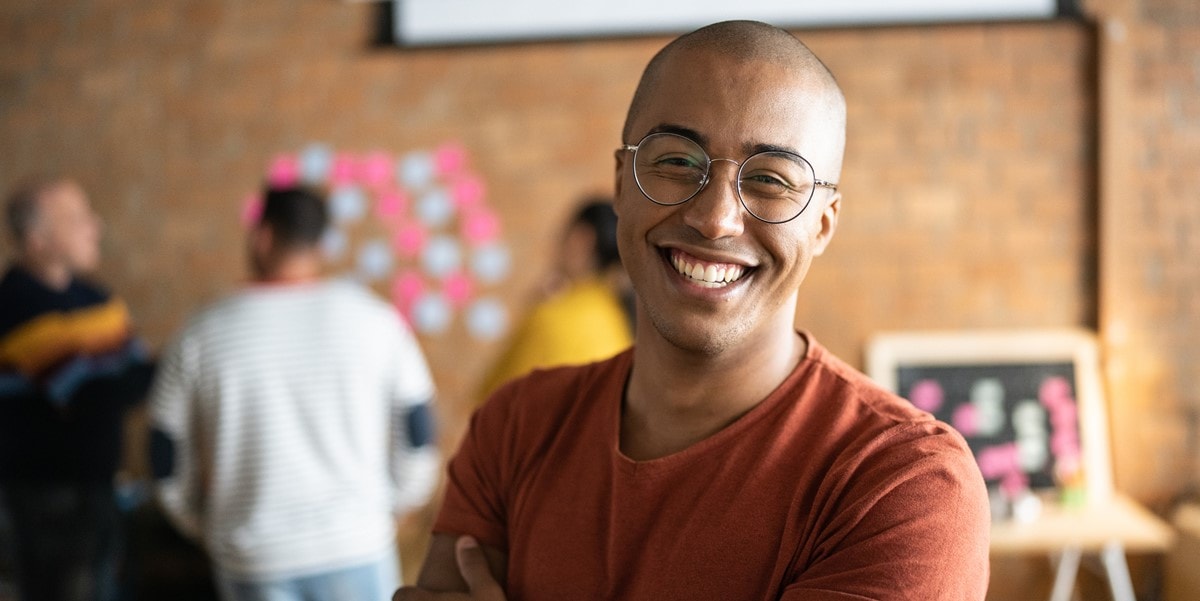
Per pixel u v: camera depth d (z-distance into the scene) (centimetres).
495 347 339
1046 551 290
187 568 305
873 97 320
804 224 93
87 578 281
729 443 95
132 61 344
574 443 105
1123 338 317
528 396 112
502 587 107
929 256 322
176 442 220
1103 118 312
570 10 329
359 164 339
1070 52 316
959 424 314
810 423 95
